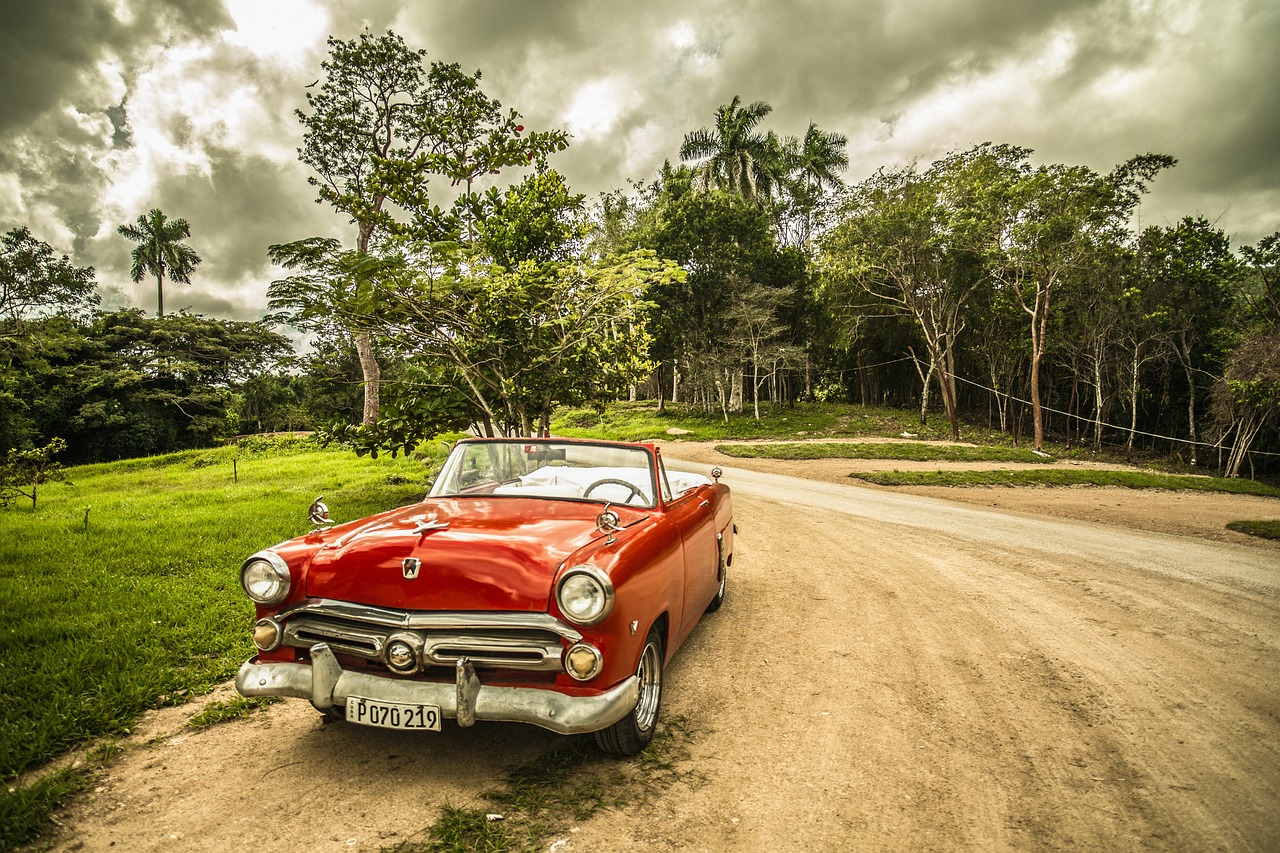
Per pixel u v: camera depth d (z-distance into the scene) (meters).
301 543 3.14
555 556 2.87
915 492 15.70
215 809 2.69
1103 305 29.78
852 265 33.12
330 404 21.92
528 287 9.61
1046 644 4.91
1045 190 25.67
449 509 3.62
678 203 36.38
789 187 41.56
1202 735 3.47
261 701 3.74
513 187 12.01
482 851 2.42
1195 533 10.84
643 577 3.04
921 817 2.69
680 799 2.80
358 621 2.83
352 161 23.22
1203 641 5.07
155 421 40.62
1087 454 28.66
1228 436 28.36
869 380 47.47
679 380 46.25
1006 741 3.37
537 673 2.77
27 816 2.54
